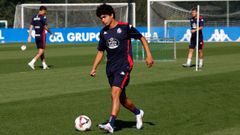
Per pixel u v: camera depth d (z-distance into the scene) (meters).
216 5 72.56
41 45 28.72
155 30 61.84
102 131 12.84
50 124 13.72
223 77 23.30
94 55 39.75
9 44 57.34
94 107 16.17
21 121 14.14
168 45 45.78
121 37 12.44
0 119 14.43
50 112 15.41
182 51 43.56
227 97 17.84
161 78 23.16
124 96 12.88
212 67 28.56
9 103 17.02
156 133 12.57
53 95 18.62
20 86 21.27
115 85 12.41
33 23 28.78
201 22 28.50
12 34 61.53
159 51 40.94
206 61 33.06
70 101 17.30
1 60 35.53
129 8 68.50
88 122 12.90
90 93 19.00
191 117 14.51
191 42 28.95
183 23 63.34
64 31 61.62
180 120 14.12
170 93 18.84
